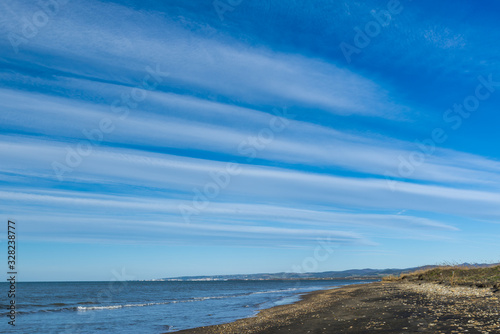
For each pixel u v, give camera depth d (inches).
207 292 3902.6
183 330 928.3
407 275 2357.3
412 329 534.0
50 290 4648.1
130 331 969.5
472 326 505.4
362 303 1051.3
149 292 4015.8
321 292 2358.5
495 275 1284.4
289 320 880.3
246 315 1263.5
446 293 1026.7
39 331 1025.5
